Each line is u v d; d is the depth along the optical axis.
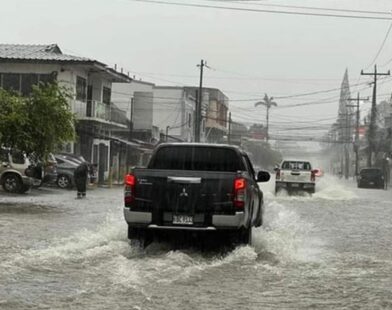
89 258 10.80
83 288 8.48
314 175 32.56
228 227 11.28
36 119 22.38
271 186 41.94
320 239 14.82
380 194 40.53
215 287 8.88
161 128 75.81
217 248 12.15
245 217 11.47
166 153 13.45
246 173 12.30
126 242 12.43
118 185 43.28
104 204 23.83
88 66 41.72
